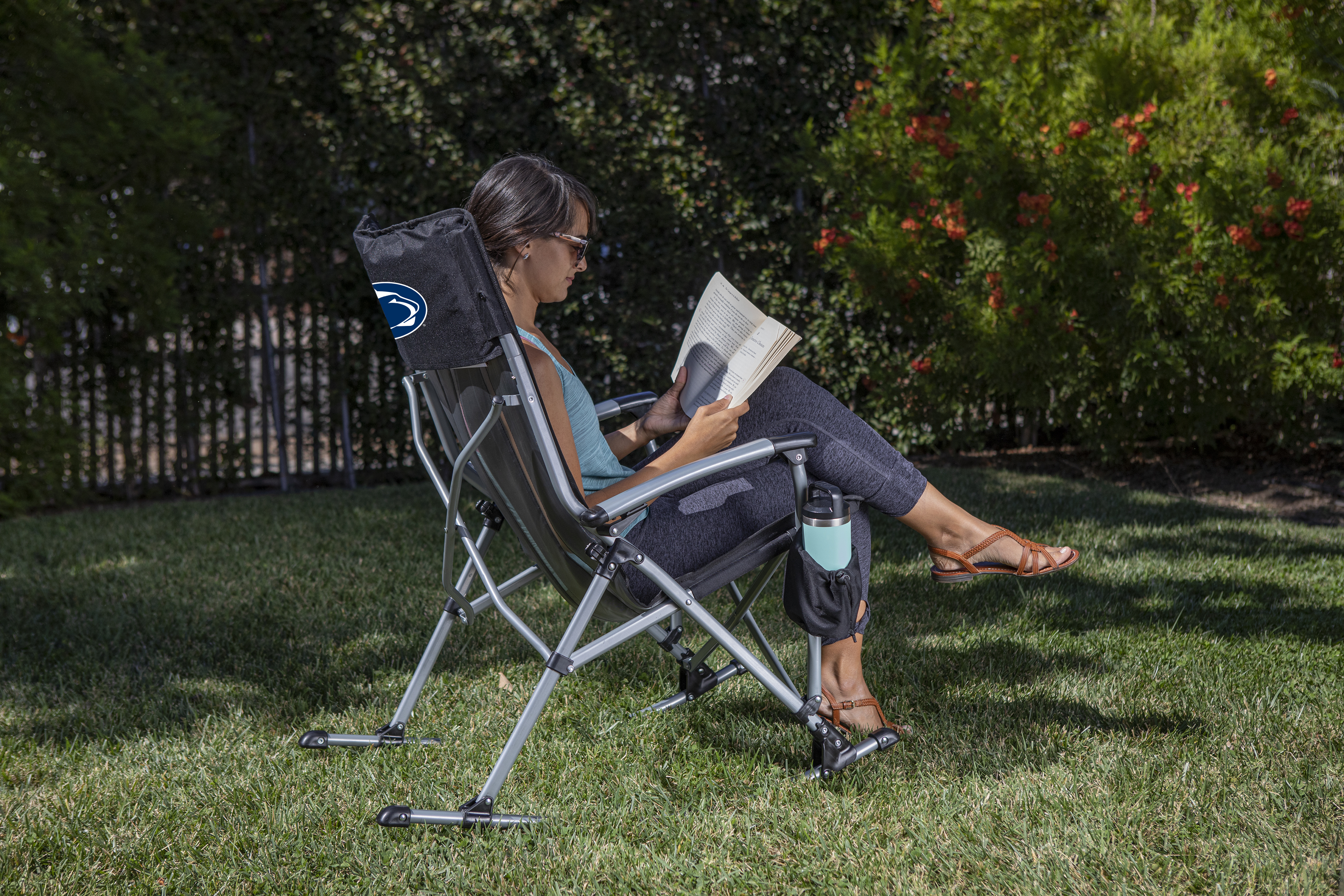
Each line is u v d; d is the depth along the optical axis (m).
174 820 1.92
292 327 5.77
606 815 1.92
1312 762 2.04
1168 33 5.37
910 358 6.12
